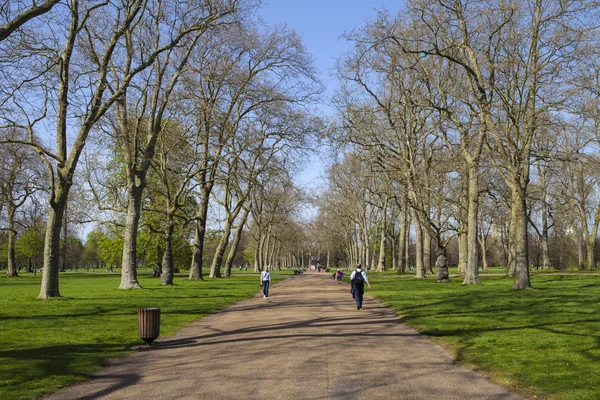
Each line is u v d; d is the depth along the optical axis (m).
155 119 28.73
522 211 25.92
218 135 34.22
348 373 8.66
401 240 57.38
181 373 8.80
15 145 35.97
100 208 30.58
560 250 71.19
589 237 49.72
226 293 27.06
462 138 30.95
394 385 7.89
